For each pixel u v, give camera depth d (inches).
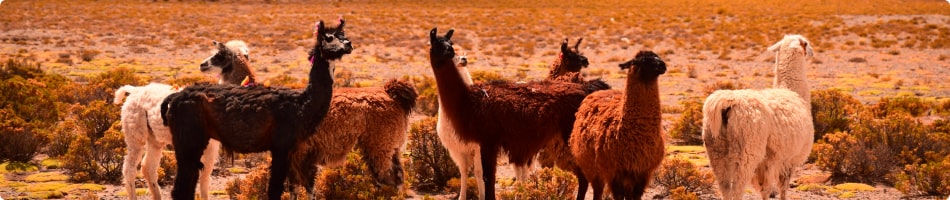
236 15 4601.4
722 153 556.4
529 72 2081.7
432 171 740.0
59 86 1423.5
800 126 566.3
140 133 600.1
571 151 558.6
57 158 837.8
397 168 621.9
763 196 577.6
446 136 614.5
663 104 1433.3
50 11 4475.9
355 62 2313.0
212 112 542.6
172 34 3243.1
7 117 890.1
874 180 770.8
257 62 2290.8
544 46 2933.1
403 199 624.7
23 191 700.7
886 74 2003.0
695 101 1382.9
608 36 3432.6
